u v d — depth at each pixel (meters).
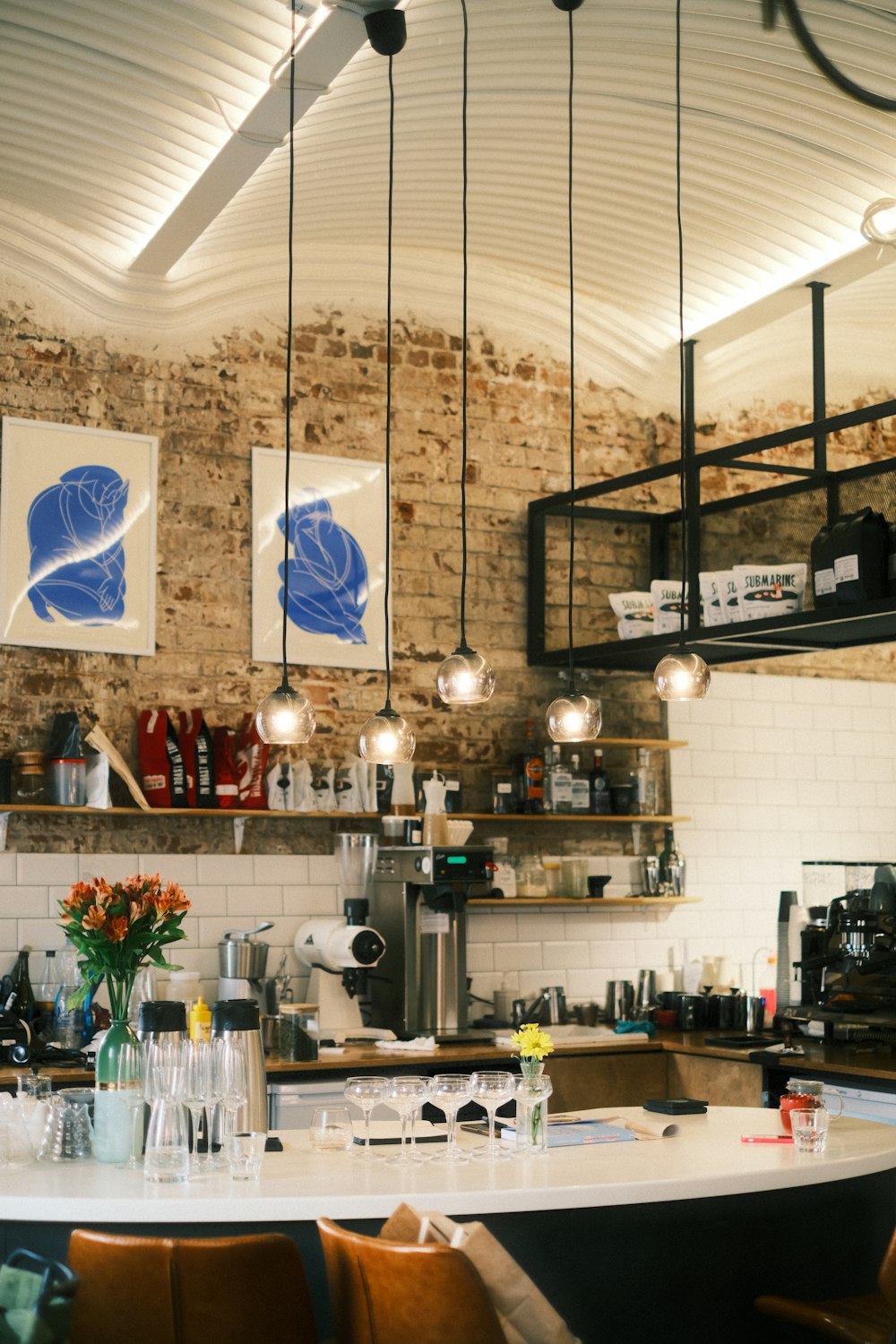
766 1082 5.97
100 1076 3.68
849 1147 3.81
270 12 4.77
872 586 5.85
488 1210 3.23
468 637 7.43
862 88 5.44
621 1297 3.53
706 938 7.79
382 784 6.91
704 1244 3.65
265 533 6.97
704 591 6.52
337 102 5.41
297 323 7.17
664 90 5.57
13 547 6.42
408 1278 2.83
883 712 8.52
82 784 6.29
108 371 6.74
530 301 7.67
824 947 6.45
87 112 5.54
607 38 5.18
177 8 4.85
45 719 6.44
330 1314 3.38
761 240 6.75
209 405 6.94
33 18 4.92
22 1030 5.66
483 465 7.57
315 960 6.51
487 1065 6.13
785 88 5.55
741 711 8.09
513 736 7.49
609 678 7.79
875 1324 3.43
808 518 6.50
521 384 7.71
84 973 3.88
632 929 7.60
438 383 7.50
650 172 6.28
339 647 7.07
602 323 7.80
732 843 7.95
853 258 6.68
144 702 6.64
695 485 6.74
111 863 6.40
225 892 6.61
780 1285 3.73
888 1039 6.26
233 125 5.41
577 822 7.57
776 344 8.12
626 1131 3.99
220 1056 3.54
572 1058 6.32
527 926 7.33
